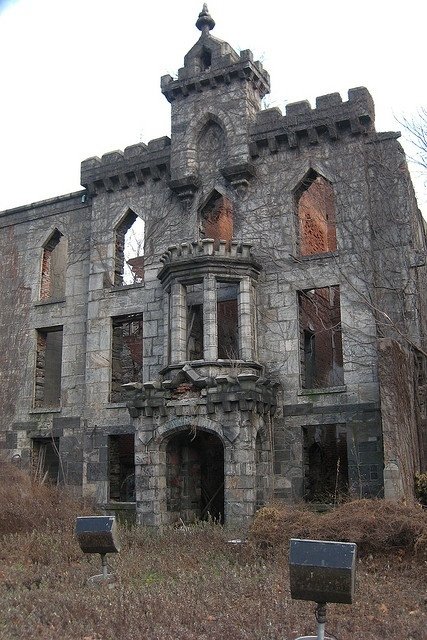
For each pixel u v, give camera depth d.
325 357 28.09
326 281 21.48
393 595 10.34
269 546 13.64
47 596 10.30
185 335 21.44
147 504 19.83
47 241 27.45
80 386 24.95
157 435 20.16
